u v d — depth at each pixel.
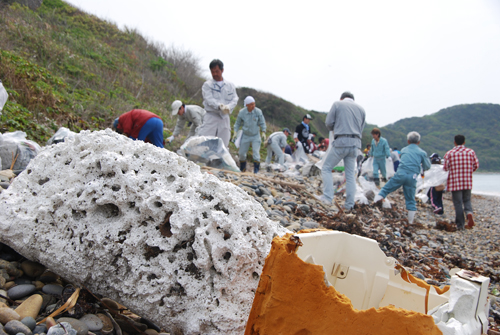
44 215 2.01
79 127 6.87
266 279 1.53
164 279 1.78
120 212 1.95
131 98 10.66
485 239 6.73
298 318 1.44
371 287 2.16
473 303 1.46
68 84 8.72
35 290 2.01
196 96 16.11
